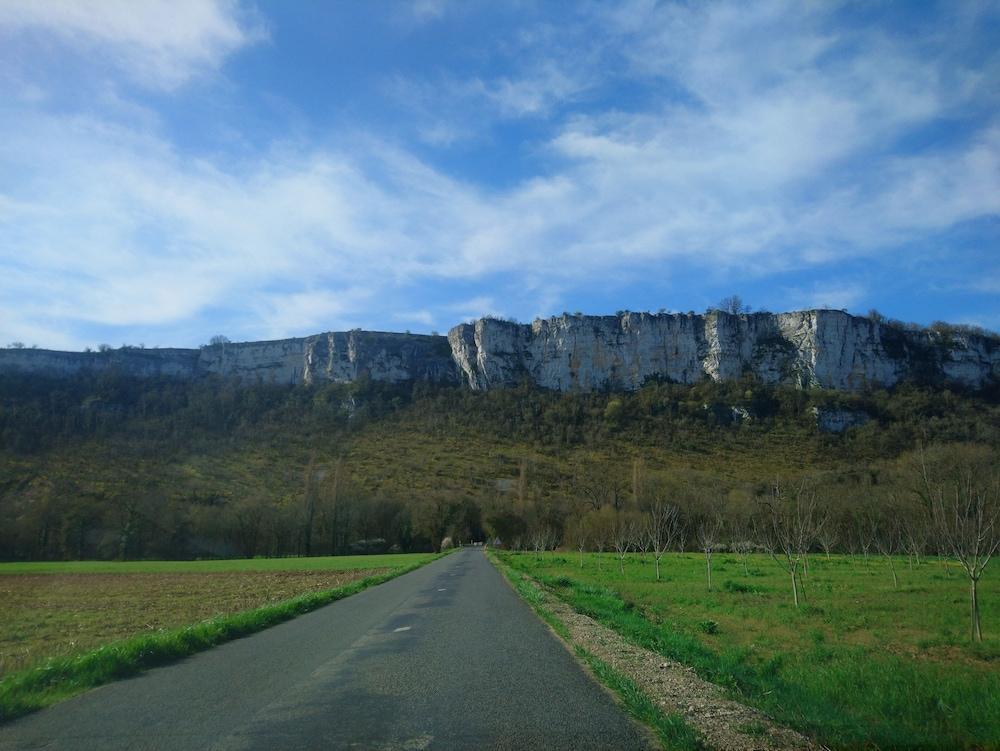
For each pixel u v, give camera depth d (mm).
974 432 115562
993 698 10086
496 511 100625
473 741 6898
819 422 136625
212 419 153000
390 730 7348
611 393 168375
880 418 135125
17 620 24062
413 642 14062
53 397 147250
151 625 22516
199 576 48812
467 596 24984
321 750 6676
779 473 102938
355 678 10344
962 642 16172
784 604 24453
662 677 10070
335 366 180750
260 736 7230
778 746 7027
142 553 79062
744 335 164250
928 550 55250
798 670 13008
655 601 26000
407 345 188125
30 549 75062
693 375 165875
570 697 8852
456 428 159375
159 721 7957
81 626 22375
